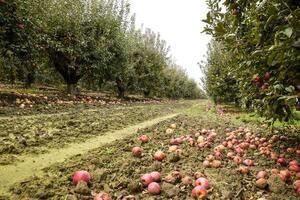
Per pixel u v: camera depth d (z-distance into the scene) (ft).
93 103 64.08
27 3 47.44
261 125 40.19
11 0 43.34
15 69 70.69
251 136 28.19
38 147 20.97
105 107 59.11
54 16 65.72
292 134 30.73
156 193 13.88
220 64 71.36
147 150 22.41
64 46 65.92
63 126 29.43
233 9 19.26
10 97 48.06
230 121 45.03
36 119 32.73
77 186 13.17
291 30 10.93
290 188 15.47
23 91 66.28
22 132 25.07
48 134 24.97
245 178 16.69
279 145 25.14
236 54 23.20
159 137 28.04
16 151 19.22
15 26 44.39
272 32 15.69
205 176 16.83
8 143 20.88
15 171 15.70
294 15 11.48
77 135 26.27
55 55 68.80
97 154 20.17
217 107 75.10
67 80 75.46
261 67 19.57
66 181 14.24
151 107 74.43
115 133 29.71
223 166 18.90
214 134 28.14
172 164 18.79
